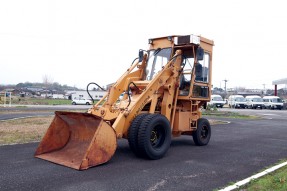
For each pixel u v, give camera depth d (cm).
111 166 633
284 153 823
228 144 969
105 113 721
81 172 582
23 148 798
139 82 801
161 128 740
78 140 706
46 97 8506
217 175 584
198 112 925
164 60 863
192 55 870
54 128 714
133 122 709
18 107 3181
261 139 1098
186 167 644
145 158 711
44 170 590
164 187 508
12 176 550
